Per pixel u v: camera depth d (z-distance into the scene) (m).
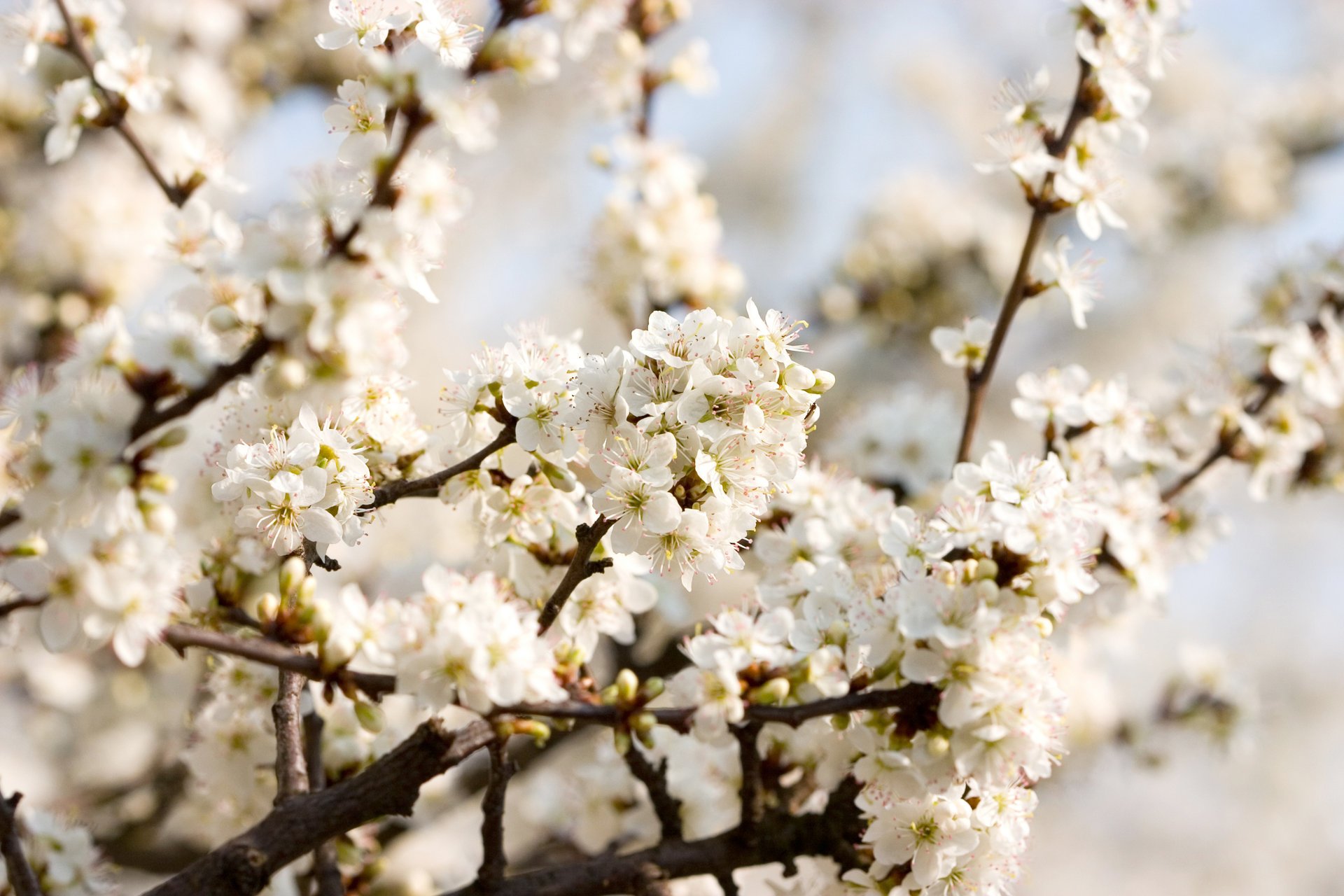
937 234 1.54
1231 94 2.25
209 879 0.81
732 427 0.80
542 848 1.00
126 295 1.26
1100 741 1.16
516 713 0.82
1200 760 2.23
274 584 0.94
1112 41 0.89
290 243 0.79
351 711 0.88
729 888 0.86
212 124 1.40
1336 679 2.47
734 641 0.84
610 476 0.80
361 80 0.82
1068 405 0.92
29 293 1.23
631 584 0.85
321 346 0.78
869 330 1.55
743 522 0.81
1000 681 0.81
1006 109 0.91
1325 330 0.97
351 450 0.83
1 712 1.39
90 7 0.86
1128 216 1.73
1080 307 0.91
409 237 0.79
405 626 0.81
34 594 0.79
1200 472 0.96
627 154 1.05
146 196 1.29
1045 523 0.82
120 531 0.79
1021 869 0.84
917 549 0.83
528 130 2.19
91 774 1.34
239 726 0.89
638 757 0.87
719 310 1.06
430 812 0.99
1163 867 2.31
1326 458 0.98
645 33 1.08
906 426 1.04
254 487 0.82
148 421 0.79
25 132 1.31
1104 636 1.02
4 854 0.82
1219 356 0.97
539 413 0.82
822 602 0.84
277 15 1.56
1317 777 2.38
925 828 0.83
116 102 0.86
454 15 0.84
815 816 0.86
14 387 0.80
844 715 0.83
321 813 0.82
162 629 0.79
